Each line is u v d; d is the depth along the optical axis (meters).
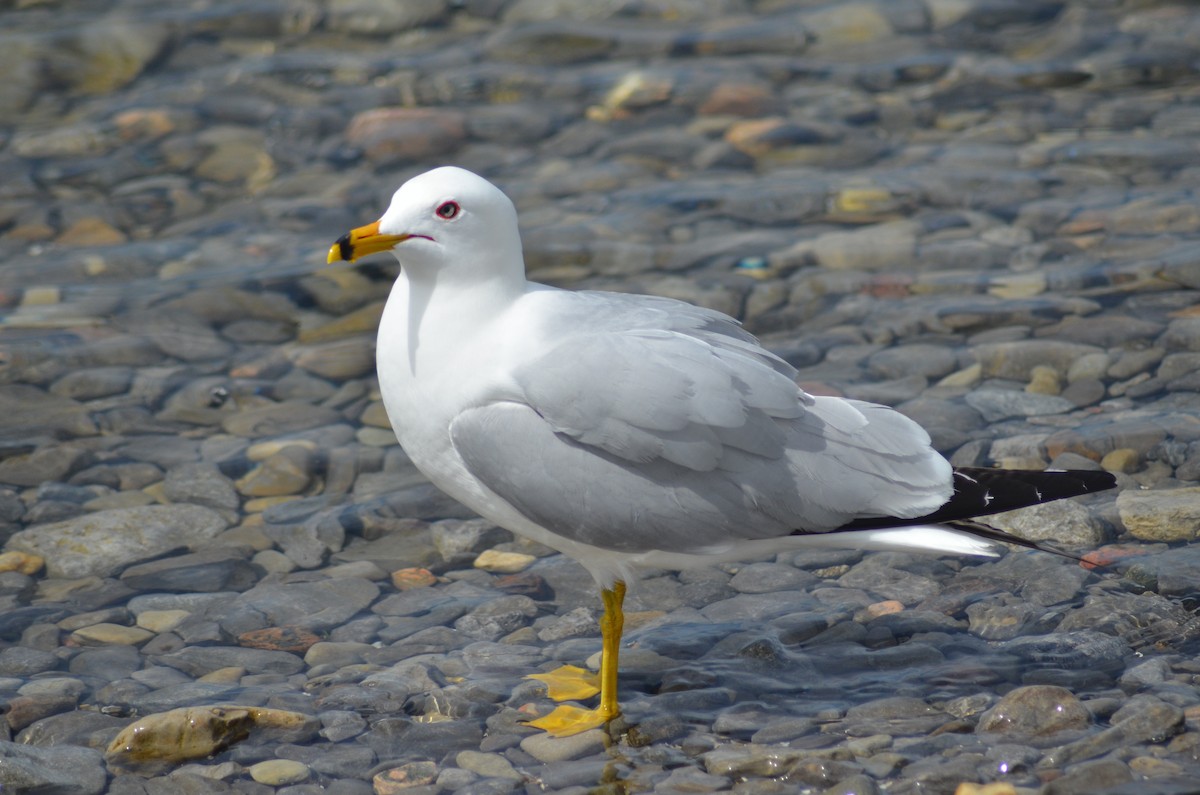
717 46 20.20
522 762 8.27
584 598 10.16
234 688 9.06
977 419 11.95
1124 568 9.87
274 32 20.81
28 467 11.92
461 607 10.01
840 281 14.46
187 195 16.88
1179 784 7.53
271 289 14.87
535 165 17.44
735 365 8.57
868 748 8.13
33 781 8.05
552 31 20.67
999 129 17.75
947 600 9.77
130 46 20.11
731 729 8.48
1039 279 14.19
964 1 21.11
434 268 8.75
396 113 18.52
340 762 8.28
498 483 8.62
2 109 18.70
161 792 8.05
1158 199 15.62
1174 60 19.22
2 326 14.15
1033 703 8.34
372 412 12.81
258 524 11.17
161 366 13.55
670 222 15.90
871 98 18.70
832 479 8.58
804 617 9.71
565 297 9.02
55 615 9.97
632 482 8.50
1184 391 12.05
